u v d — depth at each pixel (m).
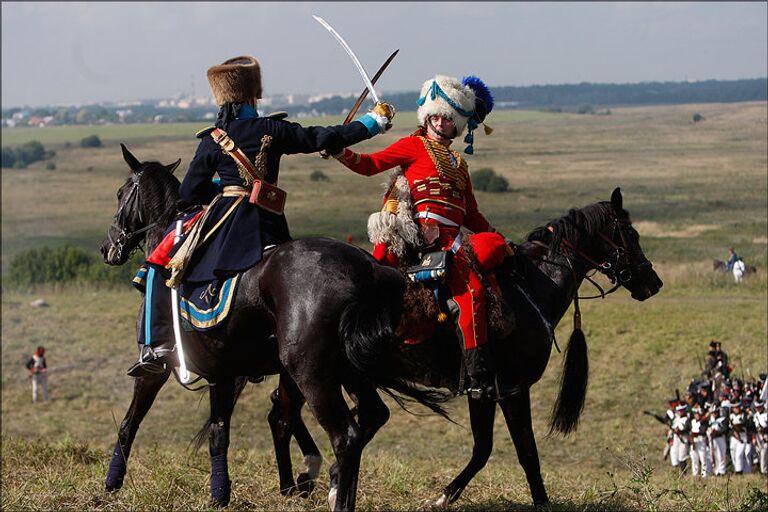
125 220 12.20
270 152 10.25
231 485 12.04
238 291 9.83
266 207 10.16
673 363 33.38
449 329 10.36
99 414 33.28
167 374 11.62
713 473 23.80
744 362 32.47
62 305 51.56
